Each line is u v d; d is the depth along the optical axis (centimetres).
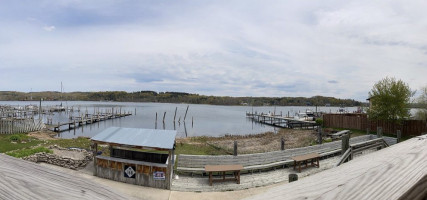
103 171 974
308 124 3681
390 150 115
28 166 73
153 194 824
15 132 2561
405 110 2184
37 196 68
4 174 70
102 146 1541
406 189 69
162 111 8569
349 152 755
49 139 2170
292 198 67
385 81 2234
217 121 5409
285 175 1001
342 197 66
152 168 896
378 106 2281
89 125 4191
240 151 1705
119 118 5638
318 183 77
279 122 4694
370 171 82
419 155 101
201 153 1623
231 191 849
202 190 859
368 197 65
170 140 958
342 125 2888
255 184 908
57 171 75
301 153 1221
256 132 3516
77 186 73
